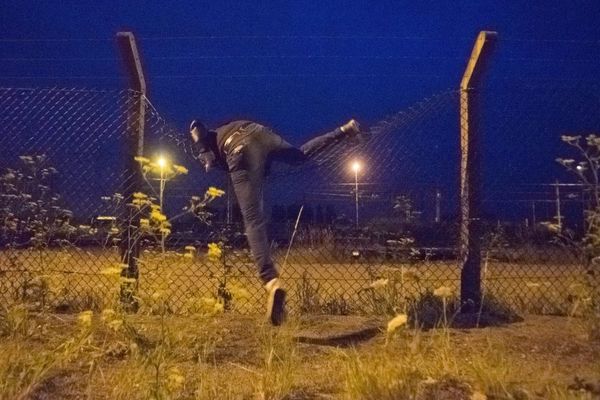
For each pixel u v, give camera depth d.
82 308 3.44
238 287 3.38
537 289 4.07
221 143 3.35
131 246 3.30
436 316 3.35
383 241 4.17
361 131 3.57
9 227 3.50
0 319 2.98
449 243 3.98
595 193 3.30
